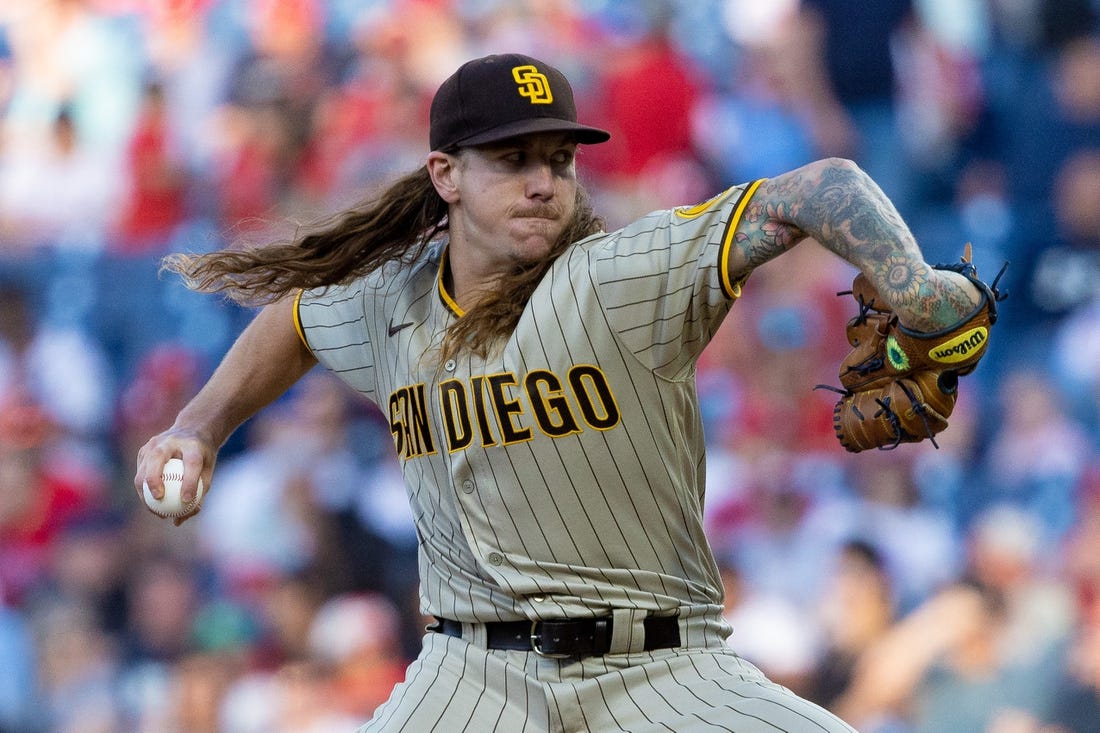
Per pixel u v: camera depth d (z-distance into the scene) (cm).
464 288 1196
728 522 3031
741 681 1140
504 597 1154
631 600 1141
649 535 1144
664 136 3756
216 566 3200
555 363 1122
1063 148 3781
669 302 1094
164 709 3012
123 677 3097
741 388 3309
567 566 1135
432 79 3944
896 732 2694
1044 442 3139
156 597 3150
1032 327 3503
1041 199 3762
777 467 3128
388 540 3192
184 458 1249
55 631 3139
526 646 1162
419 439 1192
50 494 3388
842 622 2816
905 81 3953
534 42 3944
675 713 1120
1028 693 2678
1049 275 3531
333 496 3228
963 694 2691
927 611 2781
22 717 3092
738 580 2898
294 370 1327
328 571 3158
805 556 2936
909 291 987
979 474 3148
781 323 3369
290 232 1343
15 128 4188
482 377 1141
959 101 3919
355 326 1266
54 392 3659
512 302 1139
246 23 4172
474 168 1152
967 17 4006
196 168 4028
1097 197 3562
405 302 1225
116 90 4172
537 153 1145
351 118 3897
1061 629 2728
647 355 1109
